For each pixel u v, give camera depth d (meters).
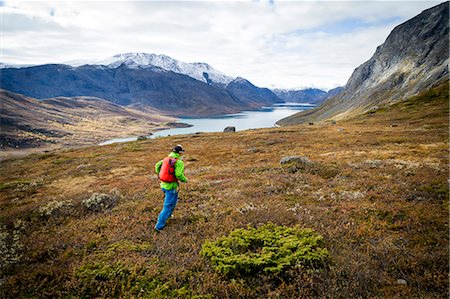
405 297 6.05
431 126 48.38
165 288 6.73
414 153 23.97
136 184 19.91
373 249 8.05
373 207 11.16
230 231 9.45
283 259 7.03
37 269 7.95
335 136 49.03
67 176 29.72
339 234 9.11
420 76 171.88
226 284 6.72
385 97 186.50
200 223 10.75
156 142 65.25
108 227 11.11
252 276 6.98
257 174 19.91
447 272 6.73
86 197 15.53
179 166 10.19
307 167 20.39
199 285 6.77
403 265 7.15
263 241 8.27
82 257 8.66
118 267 7.60
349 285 6.46
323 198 13.18
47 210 13.61
